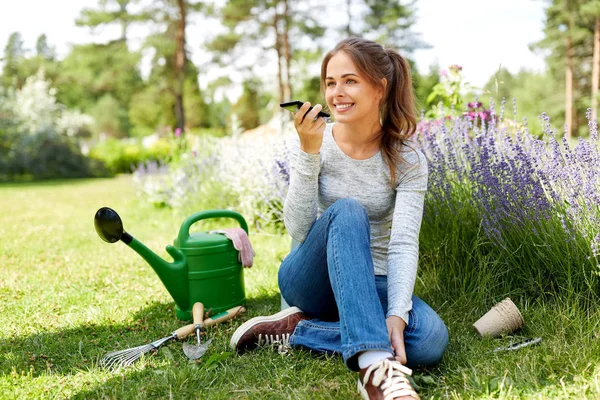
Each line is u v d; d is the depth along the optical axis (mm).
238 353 1882
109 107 43000
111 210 2027
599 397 1403
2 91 17516
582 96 23719
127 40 21156
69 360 1864
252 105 34938
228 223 4777
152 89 22234
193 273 2248
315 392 1564
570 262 2070
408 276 1677
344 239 1606
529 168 2201
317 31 22766
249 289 2729
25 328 2197
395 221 1797
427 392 1562
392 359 1460
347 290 1527
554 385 1516
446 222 2449
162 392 1609
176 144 7703
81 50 20984
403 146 1880
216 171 5207
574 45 23000
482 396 1493
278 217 4246
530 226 2168
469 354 1773
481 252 2375
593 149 2082
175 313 2385
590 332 1803
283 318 1913
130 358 1852
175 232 4559
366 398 1457
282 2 22344
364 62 1730
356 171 1896
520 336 1901
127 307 2484
